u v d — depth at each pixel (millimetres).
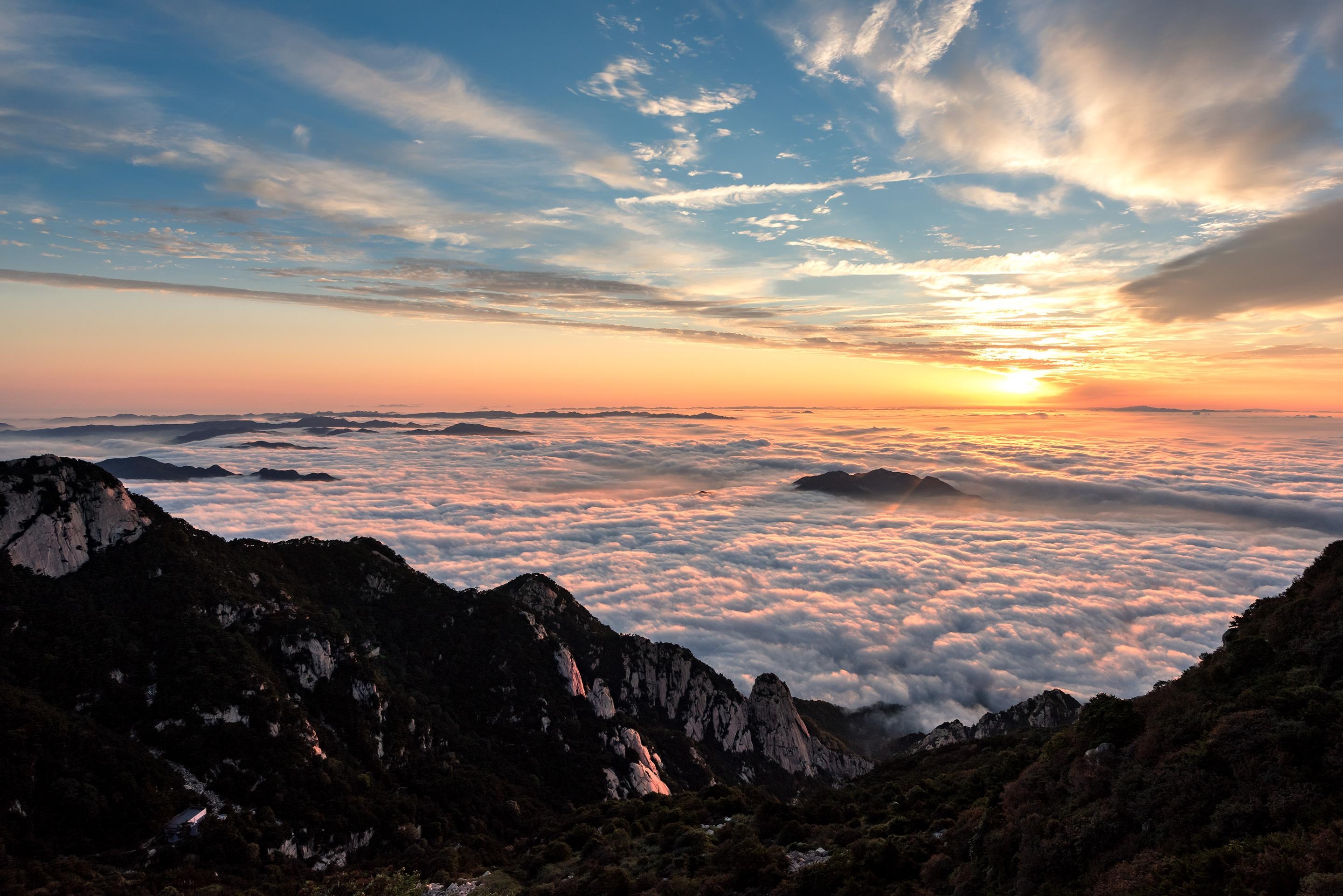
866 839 39688
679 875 44969
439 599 107812
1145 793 27031
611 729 95375
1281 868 20125
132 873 48906
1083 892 25281
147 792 54656
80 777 53750
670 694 121688
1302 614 33375
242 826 55594
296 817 59125
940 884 32719
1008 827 30984
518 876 53625
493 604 108750
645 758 96250
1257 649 32875
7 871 45250
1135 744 31375
